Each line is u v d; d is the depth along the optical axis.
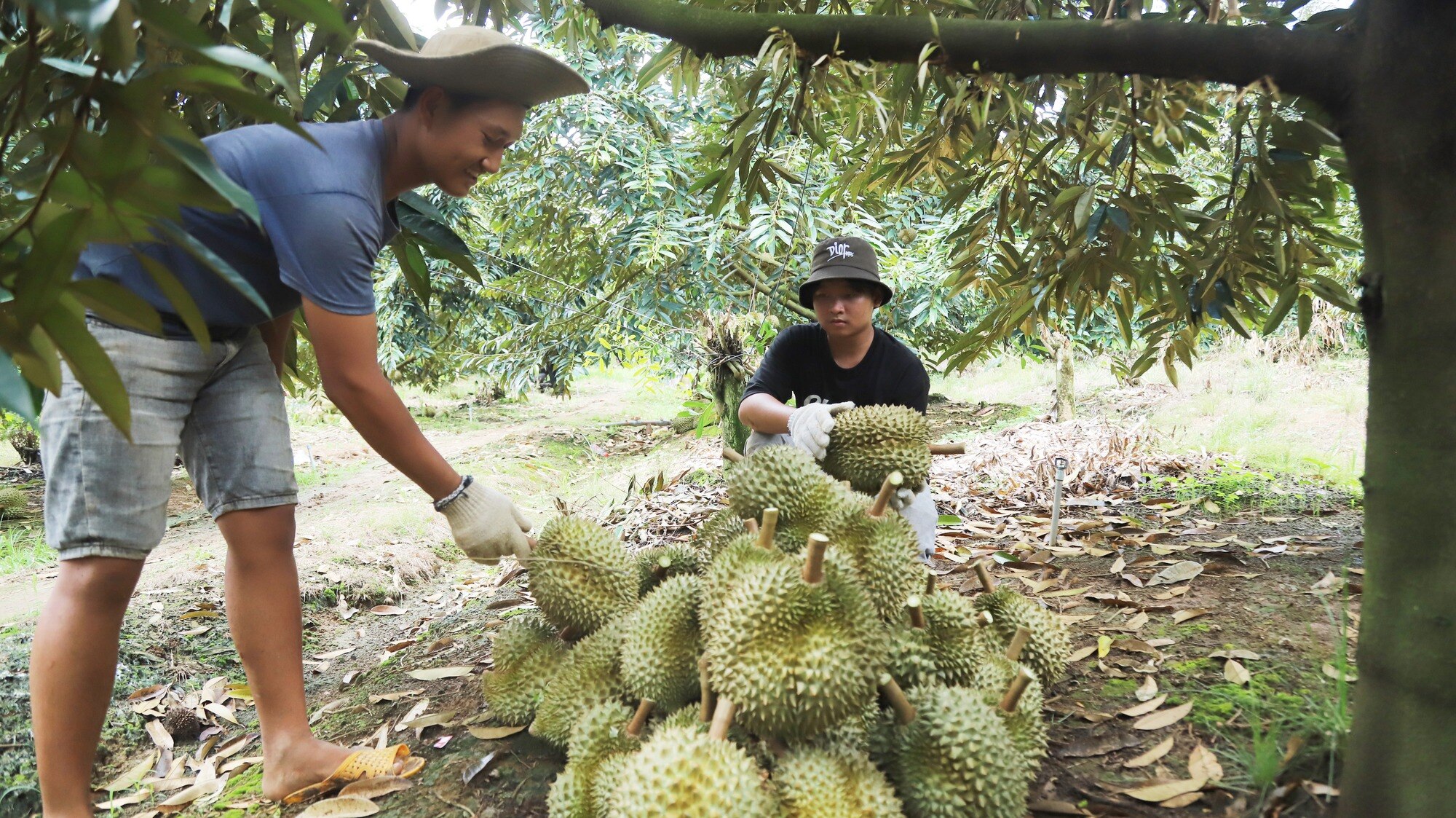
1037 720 1.61
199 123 2.25
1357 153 1.28
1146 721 1.84
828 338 2.82
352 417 1.76
